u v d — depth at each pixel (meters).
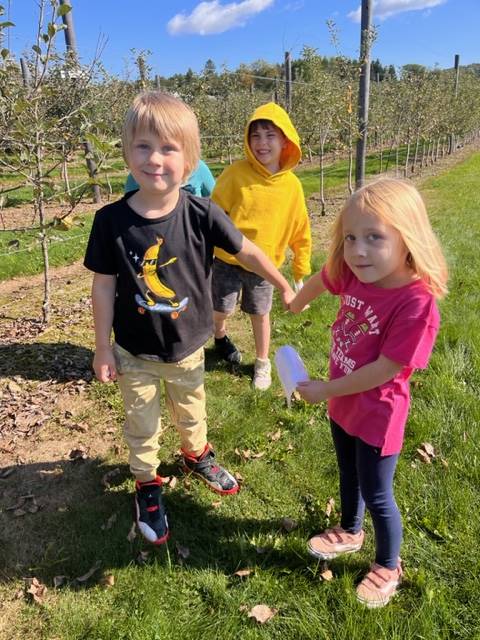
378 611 1.90
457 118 21.36
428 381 3.39
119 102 9.68
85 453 2.84
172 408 2.40
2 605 2.02
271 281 2.26
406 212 1.57
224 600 1.99
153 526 2.24
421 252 1.58
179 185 1.90
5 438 2.96
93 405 3.27
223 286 3.38
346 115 10.20
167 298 1.98
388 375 1.67
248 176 3.14
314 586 2.04
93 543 2.27
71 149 3.99
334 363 1.91
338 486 2.57
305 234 3.35
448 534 2.23
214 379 3.58
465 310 4.57
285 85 14.61
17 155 3.82
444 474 2.57
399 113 16.61
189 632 1.87
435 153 22.70
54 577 2.11
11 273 6.22
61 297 5.32
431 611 1.89
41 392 3.38
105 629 1.90
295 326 4.40
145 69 9.66
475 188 13.05
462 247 6.77
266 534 2.29
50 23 3.45
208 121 15.05
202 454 2.58
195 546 2.24
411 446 2.80
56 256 6.89
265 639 1.84
